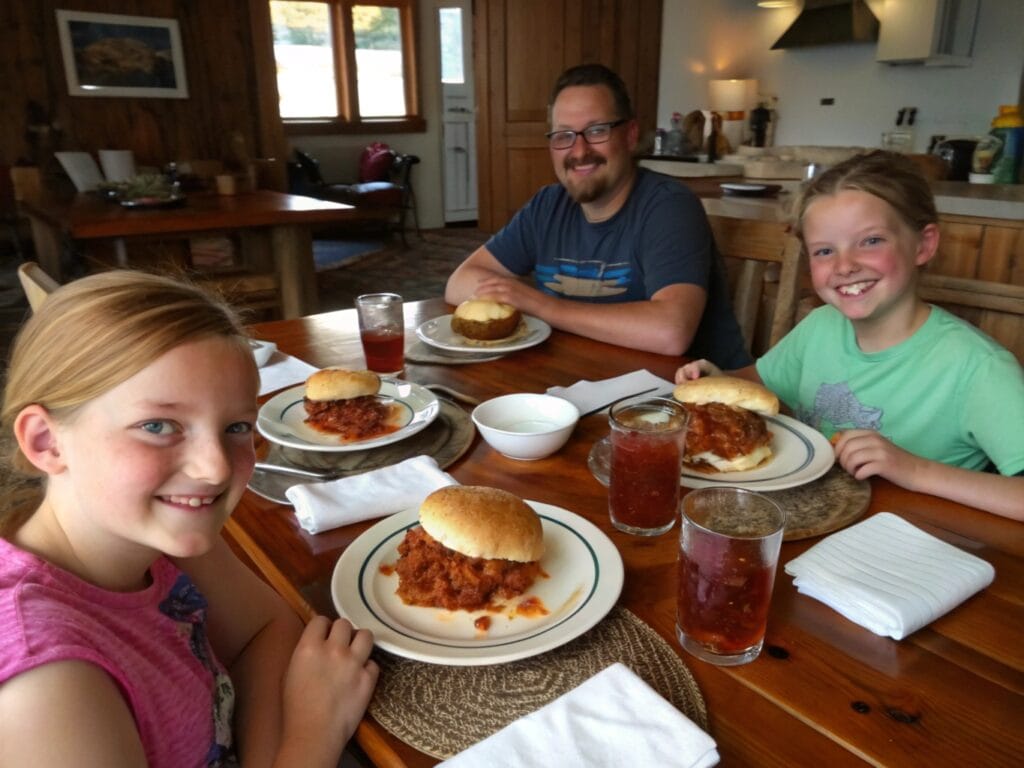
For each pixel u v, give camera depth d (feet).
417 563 2.47
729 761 1.80
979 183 10.81
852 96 19.11
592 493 3.19
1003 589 2.48
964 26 16.53
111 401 1.85
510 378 4.62
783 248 5.91
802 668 2.13
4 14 16.71
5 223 17.76
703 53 21.33
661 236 5.91
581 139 6.07
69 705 1.65
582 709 1.89
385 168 23.86
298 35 23.54
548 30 19.13
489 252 6.98
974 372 3.77
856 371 4.29
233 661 2.56
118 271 2.18
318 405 3.85
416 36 24.71
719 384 3.59
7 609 1.78
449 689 2.09
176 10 18.51
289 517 3.05
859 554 2.54
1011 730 1.89
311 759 1.89
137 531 1.95
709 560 2.11
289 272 11.27
